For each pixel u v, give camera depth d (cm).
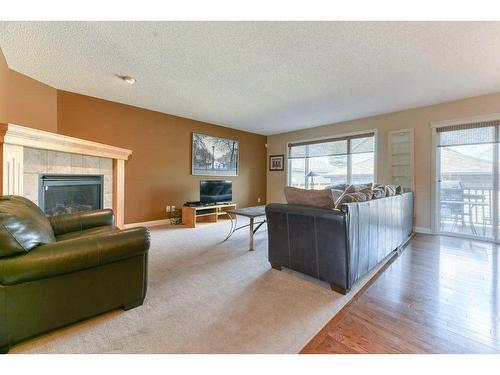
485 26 196
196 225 455
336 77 298
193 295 185
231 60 257
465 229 375
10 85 276
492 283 206
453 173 384
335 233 189
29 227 132
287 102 394
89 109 371
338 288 190
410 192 383
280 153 650
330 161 541
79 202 327
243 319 154
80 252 136
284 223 225
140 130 431
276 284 204
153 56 250
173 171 481
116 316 156
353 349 127
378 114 457
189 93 357
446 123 384
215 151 554
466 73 285
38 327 129
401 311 164
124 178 409
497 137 344
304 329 144
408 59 252
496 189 348
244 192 624
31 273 123
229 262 257
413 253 291
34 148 256
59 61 263
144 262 168
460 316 158
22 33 212
